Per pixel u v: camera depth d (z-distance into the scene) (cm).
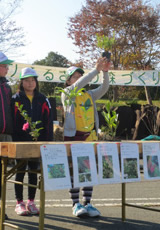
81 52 1945
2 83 404
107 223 389
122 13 1855
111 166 312
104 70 421
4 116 392
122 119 1166
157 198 533
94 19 1923
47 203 492
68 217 412
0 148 287
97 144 305
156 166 338
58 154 279
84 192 423
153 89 2377
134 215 427
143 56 1875
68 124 409
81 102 417
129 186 631
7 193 555
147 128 1080
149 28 1886
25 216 414
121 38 1859
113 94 1778
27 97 411
